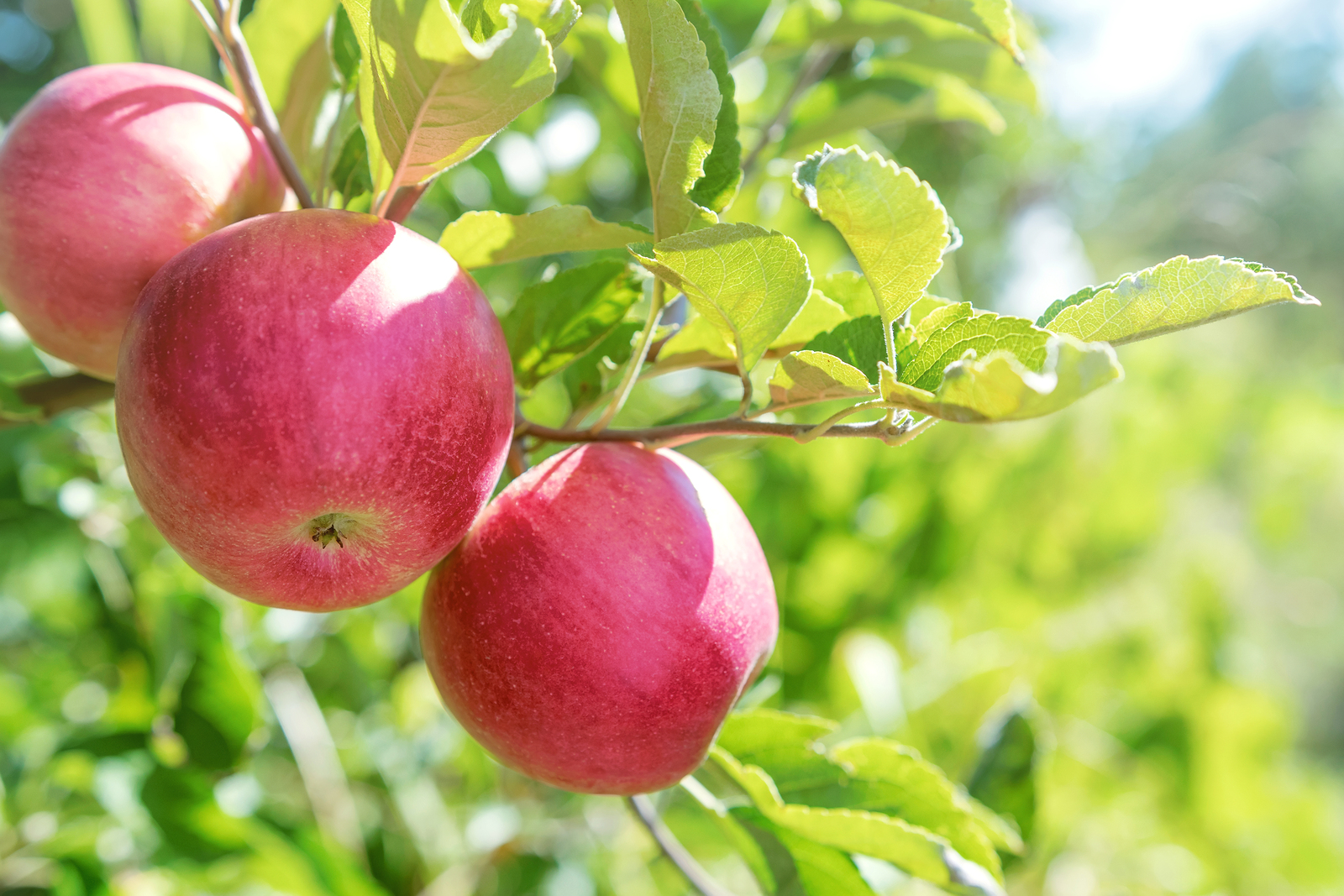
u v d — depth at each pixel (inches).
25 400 19.3
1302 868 48.1
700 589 16.9
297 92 19.1
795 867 18.7
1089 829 42.6
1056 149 71.2
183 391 15.5
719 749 18.6
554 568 16.8
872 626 36.4
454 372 15.9
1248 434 72.1
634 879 32.9
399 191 17.7
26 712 29.3
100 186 17.1
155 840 22.3
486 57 15.0
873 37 23.7
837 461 36.2
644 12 16.1
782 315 16.4
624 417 31.1
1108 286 15.7
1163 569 62.6
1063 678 42.3
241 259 15.7
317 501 15.7
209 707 22.0
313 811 28.8
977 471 43.3
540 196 30.7
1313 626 153.1
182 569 25.2
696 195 17.6
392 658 33.6
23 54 86.2
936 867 18.0
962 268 61.0
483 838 29.9
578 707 16.8
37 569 30.4
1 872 23.7
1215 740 47.6
